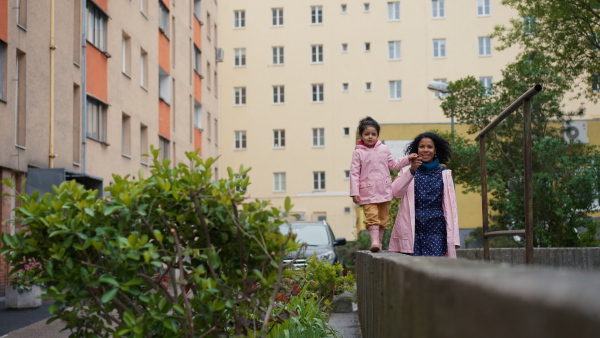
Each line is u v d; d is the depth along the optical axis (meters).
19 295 13.75
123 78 26.67
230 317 3.39
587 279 0.70
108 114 24.70
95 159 23.31
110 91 25.05
